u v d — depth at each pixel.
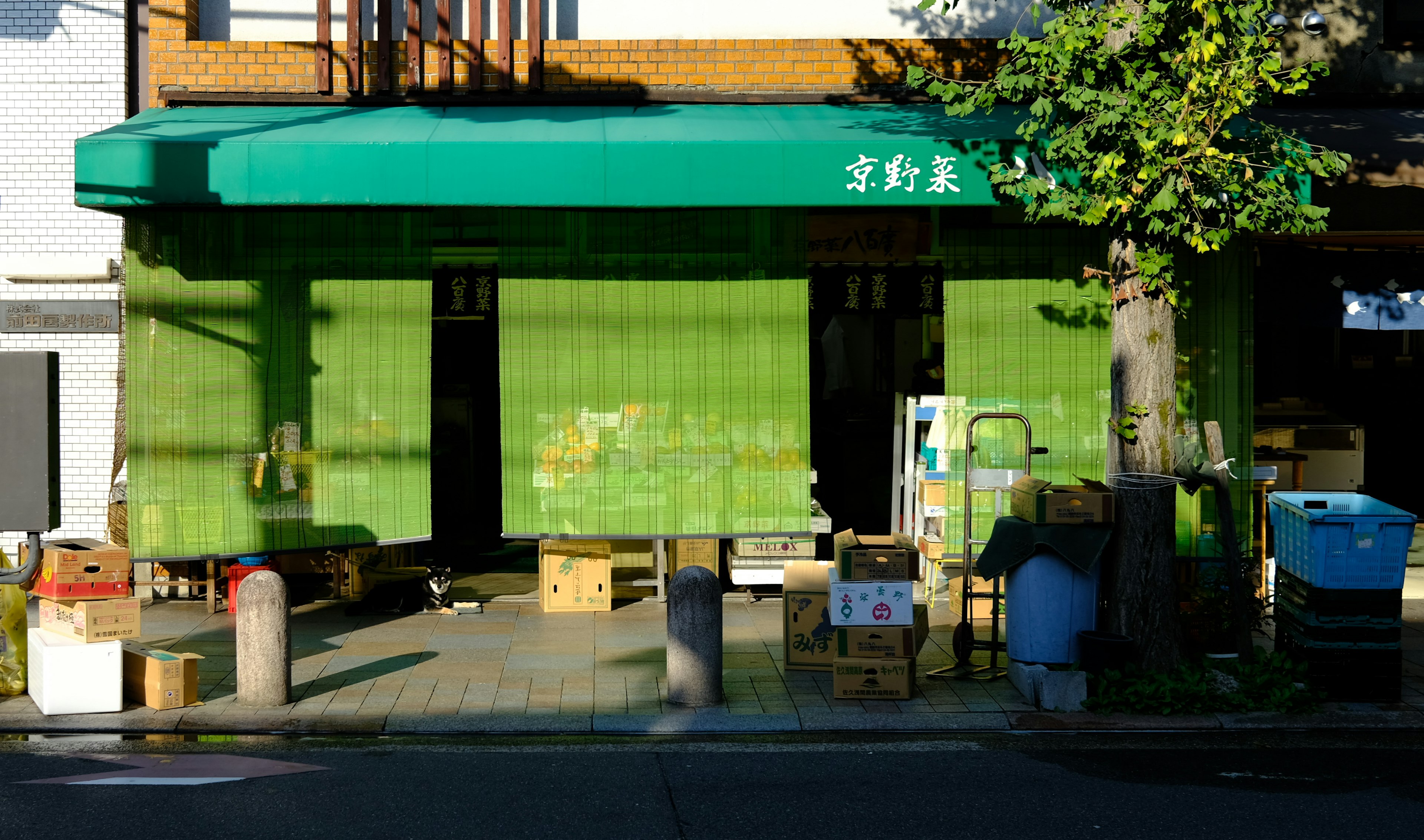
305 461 9.16
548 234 9.15
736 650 8.62
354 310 9.15
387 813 5.44
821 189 8.27
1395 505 12.20
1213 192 7.21
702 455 9.32
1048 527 7.60
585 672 7.96
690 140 8.25
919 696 7.44
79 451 10.09
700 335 9.25
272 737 6.70
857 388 11.62
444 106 9.79
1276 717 7.04
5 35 9.99
